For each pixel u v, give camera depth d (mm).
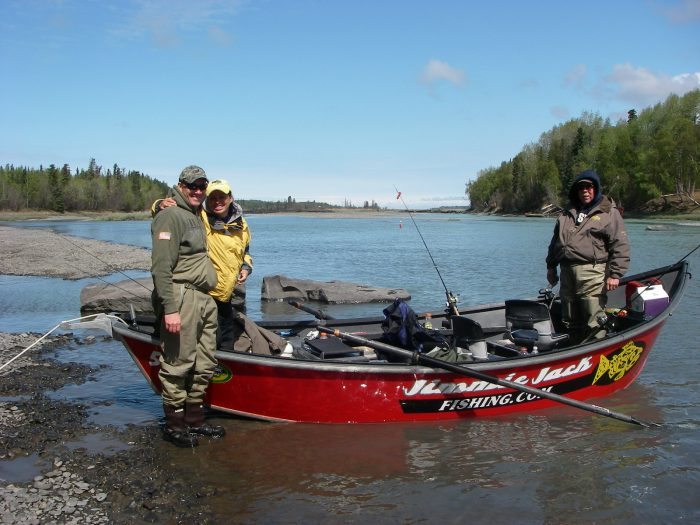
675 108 76938
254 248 34531
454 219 104375
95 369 8031
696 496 4598
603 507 4449
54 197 124750
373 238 45312
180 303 5297
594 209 6777
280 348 6621
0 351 8938
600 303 6863
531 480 4867
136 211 142000
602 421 6172
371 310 13281
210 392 6035
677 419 6184
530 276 18734
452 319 6898
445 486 4770
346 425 6051
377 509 4422
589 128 95688
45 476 4828
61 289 16266
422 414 6160
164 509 4355
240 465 5117
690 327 10117
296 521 4250
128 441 5602
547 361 6355
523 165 110938
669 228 45719
